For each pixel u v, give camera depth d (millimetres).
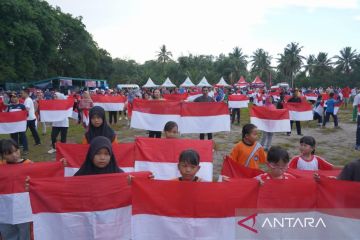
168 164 6148
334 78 100062
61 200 3953
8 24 46906
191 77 90812
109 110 20156
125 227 4094
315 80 102000
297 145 14016
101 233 4027
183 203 3926
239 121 22078
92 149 4207
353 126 21062
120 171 4449
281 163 4273
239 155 6074
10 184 4645
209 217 3926
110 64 87812
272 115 12281
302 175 4828
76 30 69188
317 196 3955
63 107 12297
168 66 97562
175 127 6746
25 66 49750
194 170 4188
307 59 112875
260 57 111438
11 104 13125
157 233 3961
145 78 94562
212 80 92000
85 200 3986
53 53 55906
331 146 14164
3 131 11680
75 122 22078
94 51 72562
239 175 5109
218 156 11875
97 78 85062
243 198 3939
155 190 3939
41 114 12180
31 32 47500
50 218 3951
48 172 4809
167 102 10281
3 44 45719
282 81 113688
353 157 12000
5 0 45594
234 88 57594
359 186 3781
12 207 4652
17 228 4766
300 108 16375
